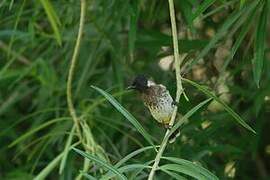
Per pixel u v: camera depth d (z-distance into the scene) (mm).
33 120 9781
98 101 7684
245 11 6168
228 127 8133
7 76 8805
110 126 7848
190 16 6781
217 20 8375
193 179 6539
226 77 8148
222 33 6285
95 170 6312
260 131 8250
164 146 5375
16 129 9914
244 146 8336
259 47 6219
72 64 7094
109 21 8461
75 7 8219
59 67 9531
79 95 8836
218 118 7723
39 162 9008
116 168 5258
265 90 7789
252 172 9398
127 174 6207
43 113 8977
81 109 8273
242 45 8125
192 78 8531
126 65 8758
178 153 7270
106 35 8484
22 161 9750
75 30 8578
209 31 8992
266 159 9633
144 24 9336
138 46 8383
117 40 8617
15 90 9594
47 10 6988
